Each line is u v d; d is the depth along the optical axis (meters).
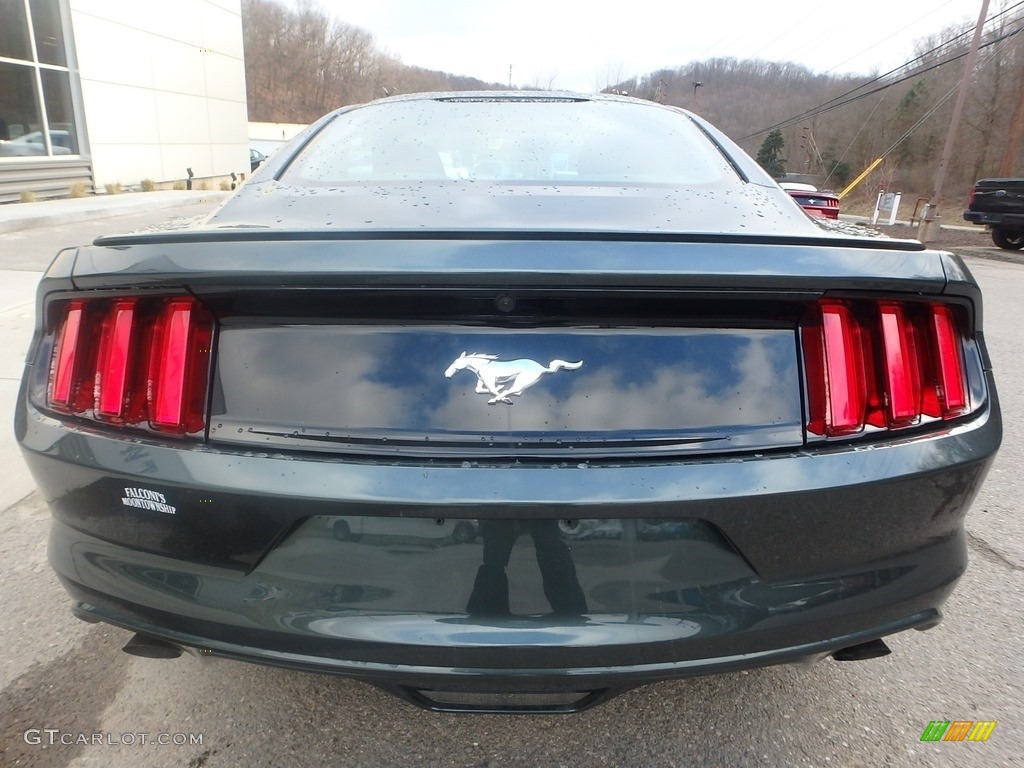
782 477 1.36
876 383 1.42
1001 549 2.84
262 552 1.39
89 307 1.47
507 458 1.34
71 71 16.22
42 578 2.52
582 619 1.38
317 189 1.88
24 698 1.95
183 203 16.81
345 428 1.37
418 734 1.85
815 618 1.43
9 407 4.04
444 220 1.60
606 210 1.70
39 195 15.09
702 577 1.39
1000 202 14.57
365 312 1.37
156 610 1.47
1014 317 7.62
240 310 1.40
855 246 1.43
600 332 1.38
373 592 1.38
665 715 1.93
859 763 1.78
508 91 2.74
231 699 1.96
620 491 1.32
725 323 1.40
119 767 1.73
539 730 1.88
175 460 1.39
